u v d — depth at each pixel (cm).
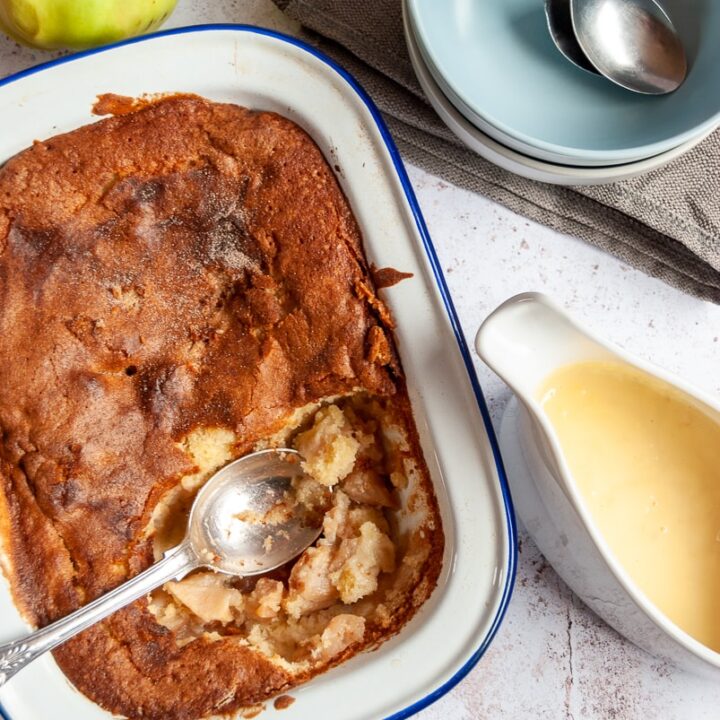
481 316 83
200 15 83
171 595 77
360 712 75
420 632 75
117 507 76
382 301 76
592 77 81
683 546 76
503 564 75
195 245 77
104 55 76
